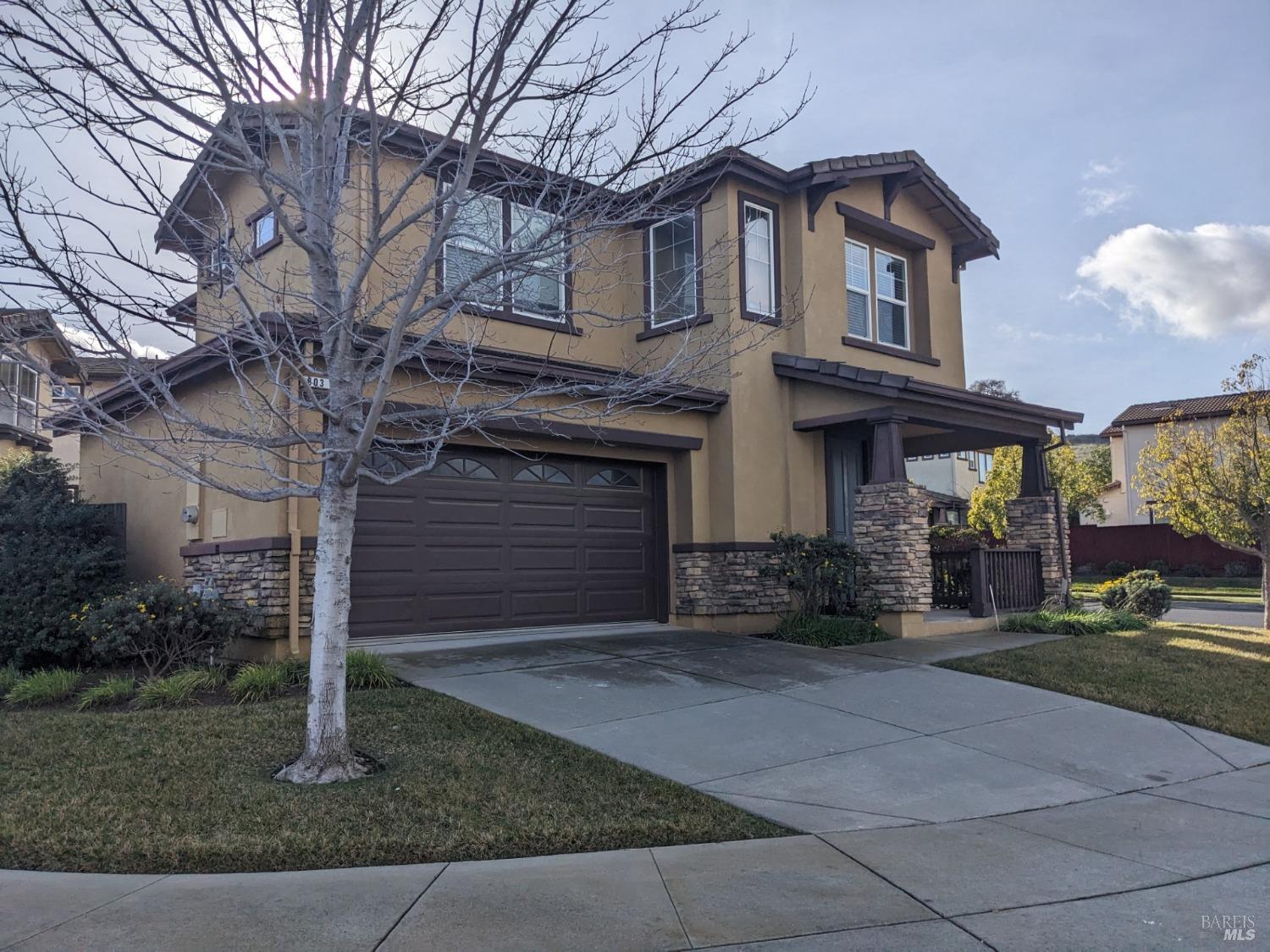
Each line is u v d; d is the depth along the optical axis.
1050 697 9.38
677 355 8.39
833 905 4.62
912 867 5.19
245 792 6.06
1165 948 4.16
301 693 8.52
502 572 12.04
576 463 12.94
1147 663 10.95
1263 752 7.99
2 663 9.94
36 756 6.77
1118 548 33.69
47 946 4.04
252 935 4.17
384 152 10.48
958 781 6.91
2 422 21.44
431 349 9.73
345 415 6.66
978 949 4.13
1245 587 28.44
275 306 7.82
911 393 12.69
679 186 8.24
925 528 12.91
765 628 13.47
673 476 13.66
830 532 14.60
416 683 8.99
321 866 5.12
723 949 4.11
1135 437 38.50
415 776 6.44
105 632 8.99
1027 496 15.72
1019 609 14.68
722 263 13.34
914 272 16.38
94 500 14.51
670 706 8.62
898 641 12.18
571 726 7.86
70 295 6.08
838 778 6.88
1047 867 5.20
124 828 5.47
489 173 11.43
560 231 7.79
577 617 12.75
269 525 9.95
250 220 10.20
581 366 11.82
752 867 5.17
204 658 9.71
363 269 6.72
